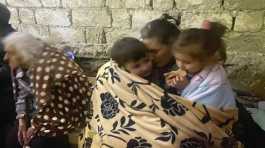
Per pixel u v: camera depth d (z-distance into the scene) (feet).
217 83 4.79
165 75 5.30
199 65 4.78
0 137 6.88
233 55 8.79
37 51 5.55
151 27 5.35
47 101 5.51
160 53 5.31
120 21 9.25
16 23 10.00
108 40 9.57
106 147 5.14
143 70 5.16
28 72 5.66
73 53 9.75
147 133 4.92
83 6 9.31
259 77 8.74
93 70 9.95
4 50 5.99
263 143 6.05
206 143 4.89
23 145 6.36
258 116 6.73
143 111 4.97
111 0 9.07
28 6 9.66
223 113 4.85
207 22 6.34
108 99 5.34
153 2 8.81
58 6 9.48
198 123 4.80
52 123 5.75
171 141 4.78
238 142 5.36
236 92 7.82
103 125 5.33
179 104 4.83
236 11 8.40
